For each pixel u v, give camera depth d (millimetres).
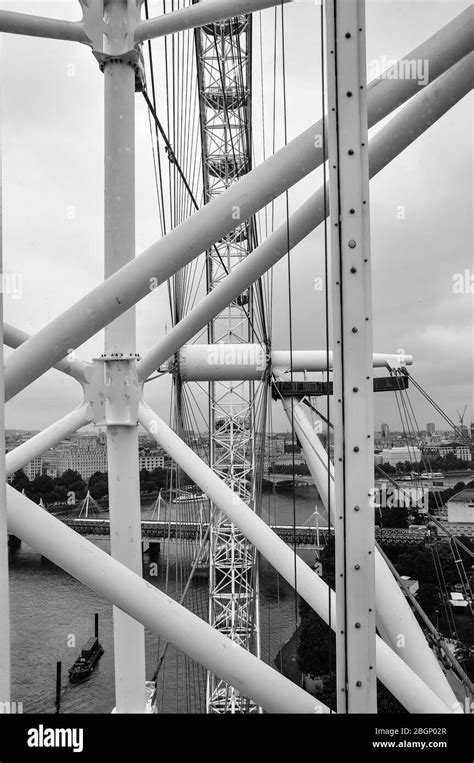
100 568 8672
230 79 27688
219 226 8203
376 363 17109
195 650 8594
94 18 11570
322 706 8297
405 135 8328
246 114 27797
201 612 34281
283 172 8062
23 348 8398
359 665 6586
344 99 6555
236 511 12344
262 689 8453
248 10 11688
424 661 10078
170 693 36875
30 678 40312
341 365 6621
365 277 6578
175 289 20719
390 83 7484
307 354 21578
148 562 52312
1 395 6223
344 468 6633
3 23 11398
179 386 22391
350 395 6590
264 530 11961
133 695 12422
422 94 8242
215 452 29359
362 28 6543
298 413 19250
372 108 7508
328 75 6594
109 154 12016
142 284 8320
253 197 8117
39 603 49906
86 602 50188
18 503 8625
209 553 29766
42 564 58938
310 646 39938
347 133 6559
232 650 8617
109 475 12133
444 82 8117
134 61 11961
